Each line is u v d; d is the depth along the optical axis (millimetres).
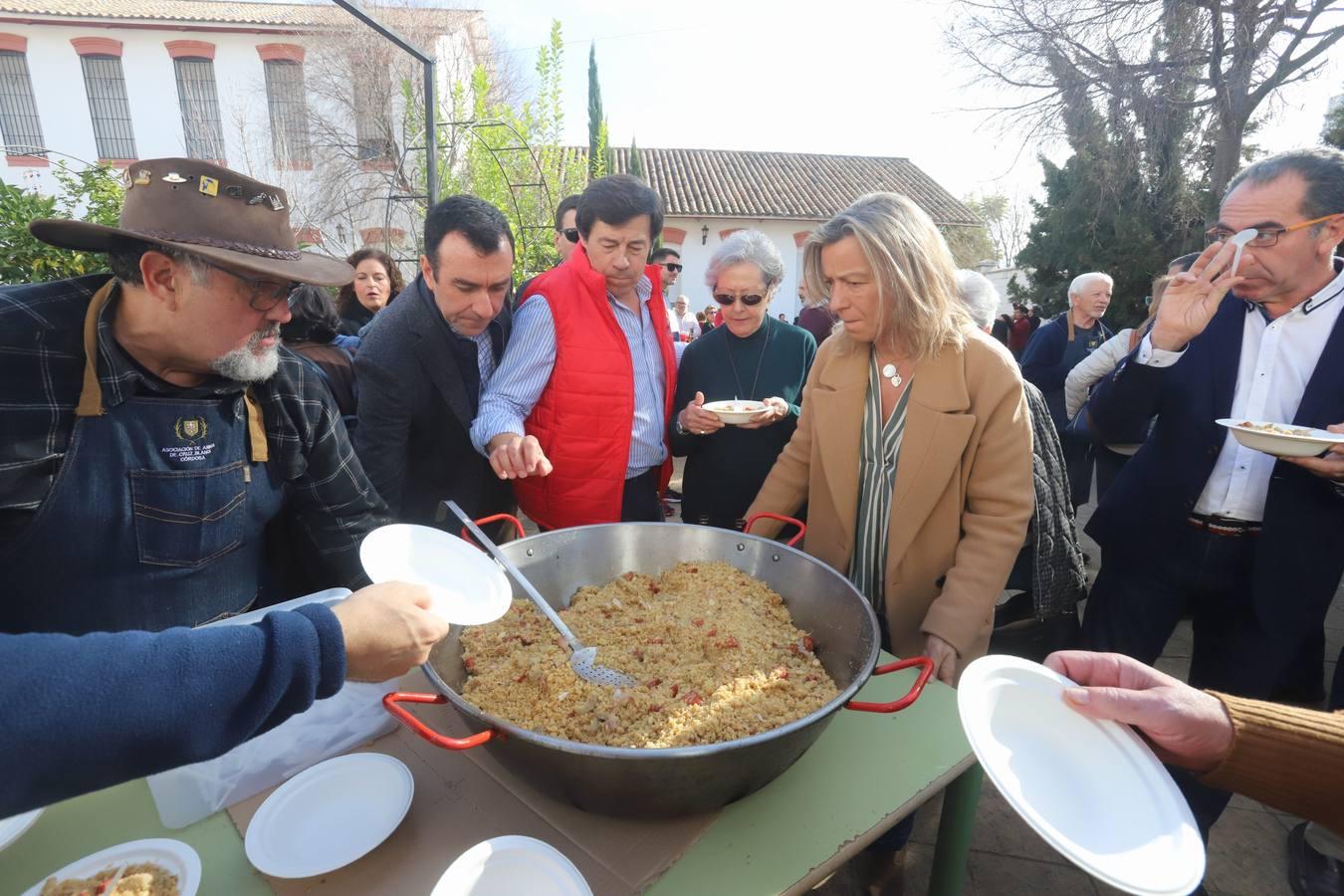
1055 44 9969
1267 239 1691
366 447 2008
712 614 1520
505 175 8719
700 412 2193
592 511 2230
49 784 629
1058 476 2096
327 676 791
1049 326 4336
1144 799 856
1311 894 2043
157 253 1103
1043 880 2115
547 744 873
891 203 1610
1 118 13906
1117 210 10461
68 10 13602
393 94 13430
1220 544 1910
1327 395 1728
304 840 984
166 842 949
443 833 1015
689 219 16984
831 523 1932
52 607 1213
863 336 1701
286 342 2502
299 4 15492
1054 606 2066
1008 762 889
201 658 705
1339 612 3576
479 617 1142
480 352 2256
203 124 14172
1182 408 1935
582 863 962
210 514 1344
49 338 1122
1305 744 913
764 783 1008
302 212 13867
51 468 1141
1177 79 9469
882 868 2084
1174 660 3252
